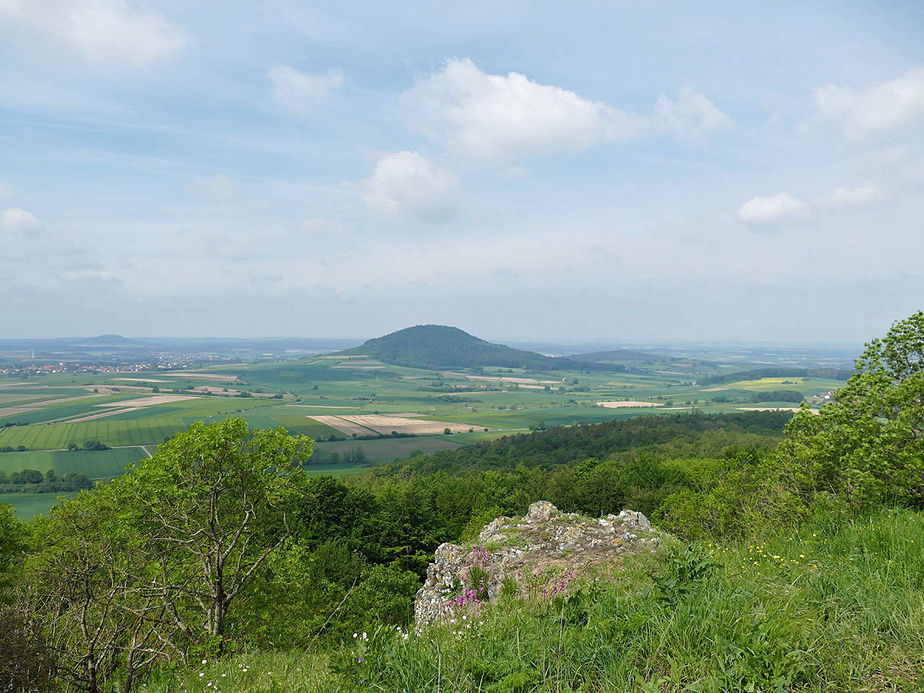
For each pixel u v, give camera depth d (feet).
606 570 31.91
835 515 30.53
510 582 33.09
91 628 36.09
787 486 42.98
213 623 47.80
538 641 15.85
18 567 70.90
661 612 16.21
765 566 22.11
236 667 25.35
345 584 134.72
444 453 539.70
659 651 14.52
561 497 233.76
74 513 58.59
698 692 12.47
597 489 228.43
